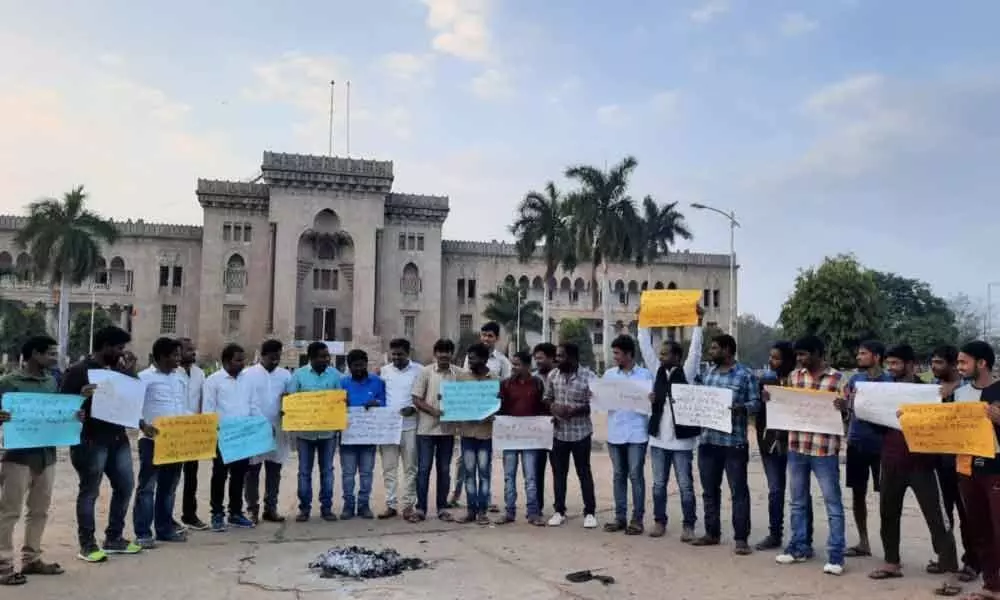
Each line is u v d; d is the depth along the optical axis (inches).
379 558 369.1
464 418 471.5
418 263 3221.0
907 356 390.9
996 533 316.8
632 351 458.9
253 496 478.6
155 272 3093.0
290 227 3014.3
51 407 345.4
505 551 404.8
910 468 356.5
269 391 474.6
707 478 424.2
